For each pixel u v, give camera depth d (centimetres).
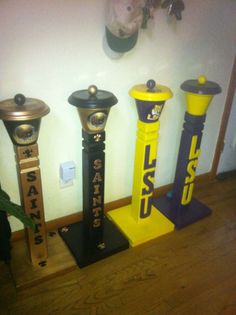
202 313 128
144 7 134
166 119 182
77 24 127
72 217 174
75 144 154
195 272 149
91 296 133
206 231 177
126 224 172
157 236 170
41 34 121
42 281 138
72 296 133
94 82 144
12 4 111
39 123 114
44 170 152
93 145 133
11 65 121
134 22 129
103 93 129
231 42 179
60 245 157
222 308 131
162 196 205
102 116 125
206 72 180
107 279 142
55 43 126
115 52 142
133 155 180
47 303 129
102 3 128
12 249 153
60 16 122
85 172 141
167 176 207
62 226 171
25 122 109
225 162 235
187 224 180
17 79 124
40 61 126
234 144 226
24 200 126
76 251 151
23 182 122
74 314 125
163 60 160
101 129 130
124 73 151
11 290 134
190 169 174
